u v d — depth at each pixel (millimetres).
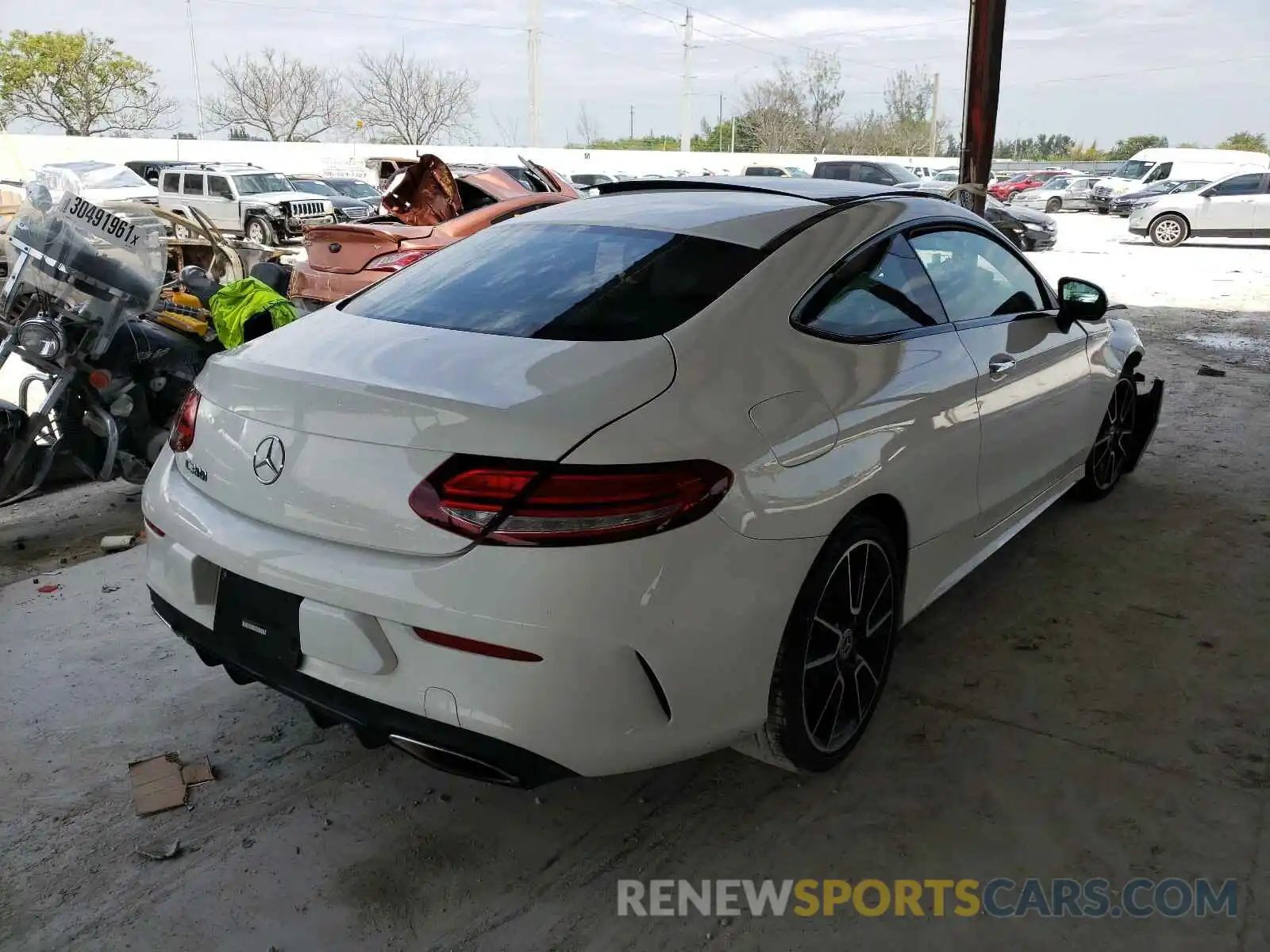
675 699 2014
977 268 3301
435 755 2049
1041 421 3521
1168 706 2986
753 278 2418
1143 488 4996
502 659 1868
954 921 2164
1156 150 35906
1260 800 2539
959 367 2885
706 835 2443
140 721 2895
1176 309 11891
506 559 1848
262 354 2365
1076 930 2133
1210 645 3363
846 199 2939
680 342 2182
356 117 52938
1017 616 3594
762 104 58531
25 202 4293
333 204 24609
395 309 2574
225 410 2264
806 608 2297
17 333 4148
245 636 2207
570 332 2246
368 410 2002
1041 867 2320
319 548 2031
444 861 2344
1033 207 37250
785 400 2244
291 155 37781
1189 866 2311
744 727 2215
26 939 2088
